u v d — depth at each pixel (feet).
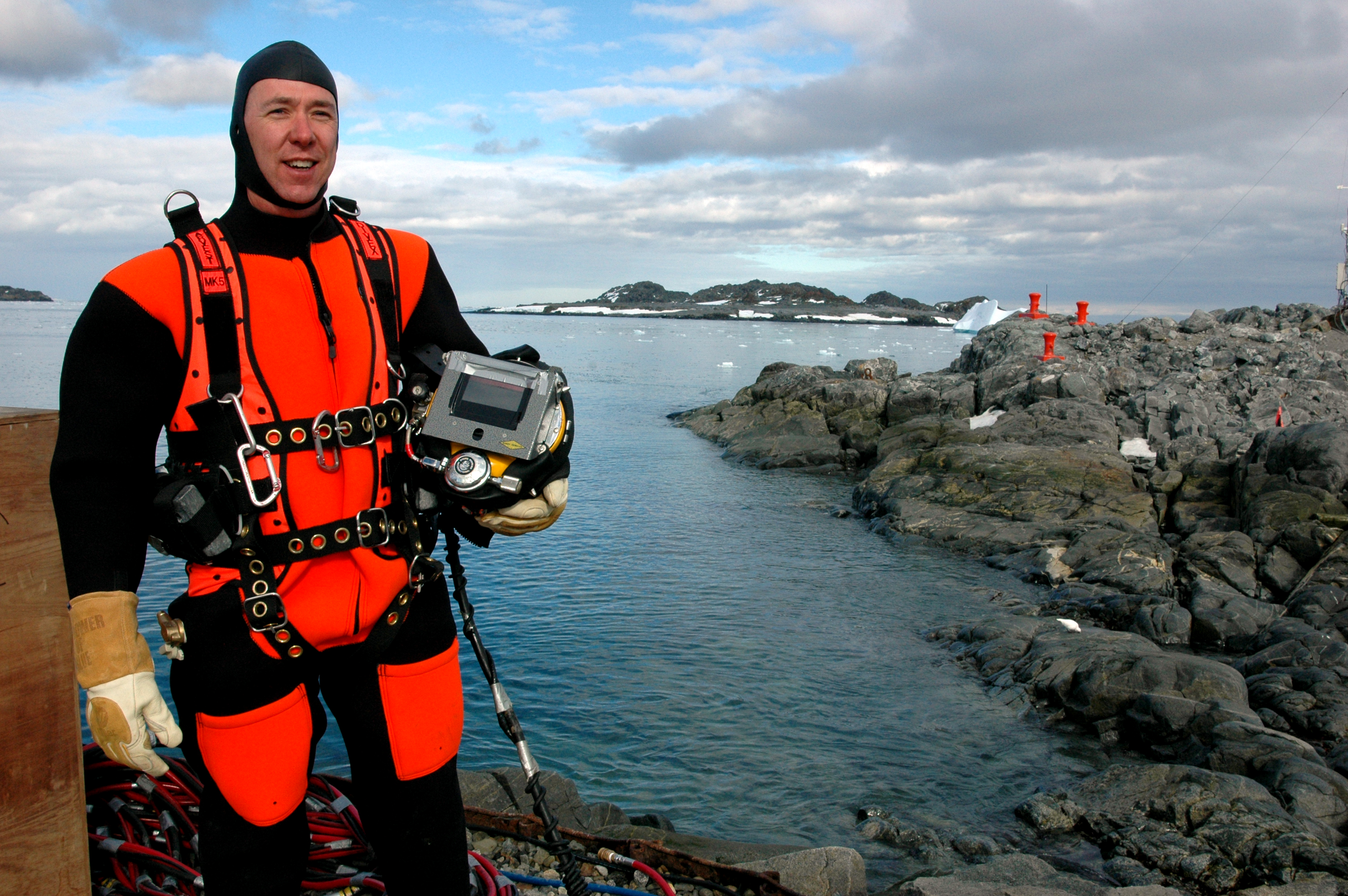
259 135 5.99
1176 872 24.13
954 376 97.19
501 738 33.60
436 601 6.86
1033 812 27.76
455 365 6.79
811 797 29.89
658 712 35.96
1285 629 41.93
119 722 5.37
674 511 72.59
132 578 5.72
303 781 6.37
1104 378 82.99
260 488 5.95
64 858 6.73
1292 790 27.35
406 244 6.98
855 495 75.97
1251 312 101.91
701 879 12.16
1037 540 58.08
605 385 200.75
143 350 5.74
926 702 37.50
